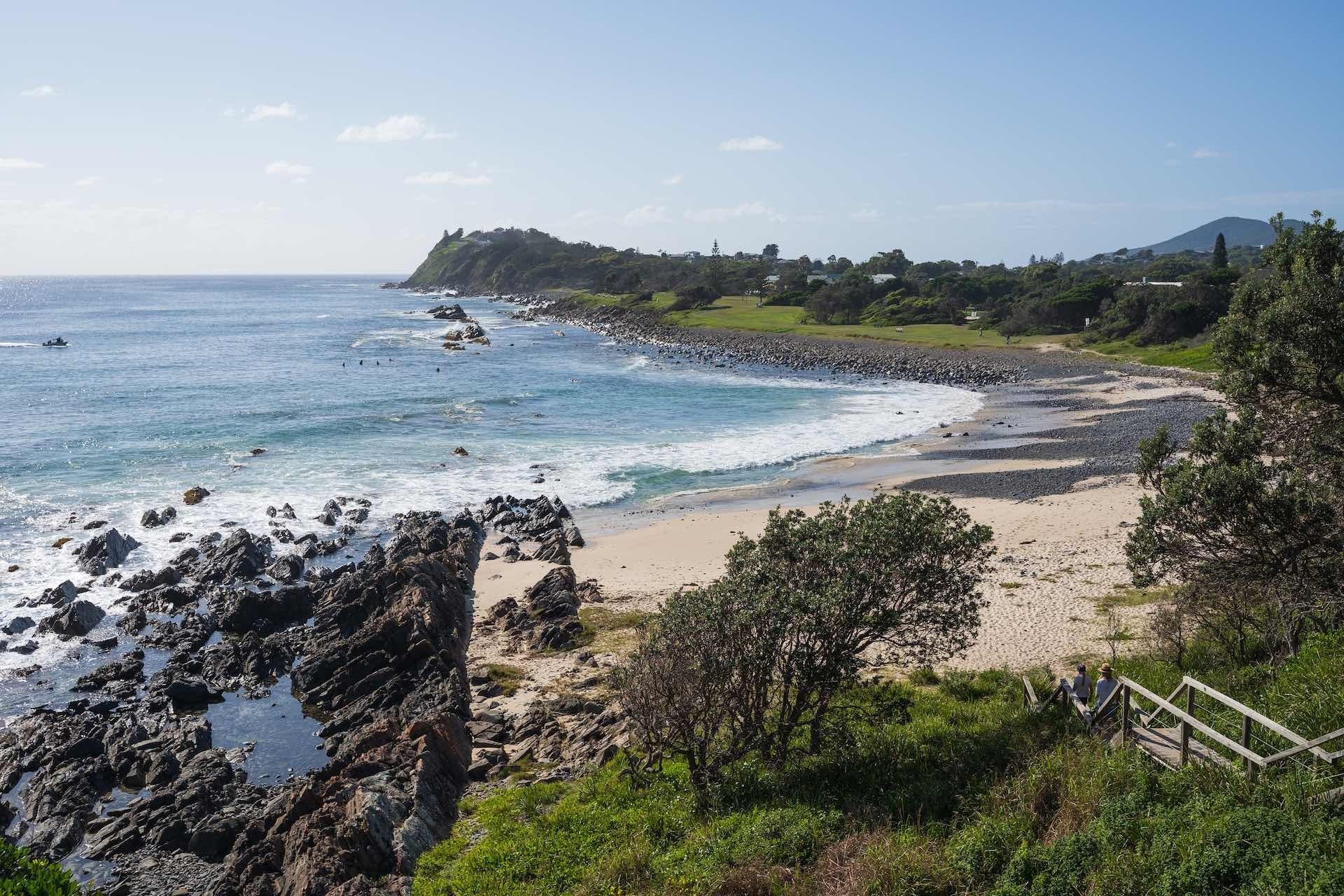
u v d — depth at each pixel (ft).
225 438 188.14
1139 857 35.32
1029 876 37.55
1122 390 256.93
